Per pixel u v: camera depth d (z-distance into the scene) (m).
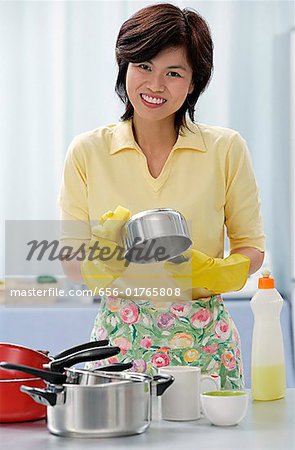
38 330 4.36
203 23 2.48
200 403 2.08
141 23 2.38
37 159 4.87
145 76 2.42
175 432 1.91
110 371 2.07
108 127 2.73
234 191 2.66
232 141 2.64
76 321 4.38
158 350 2.47
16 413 2.03
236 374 2.53
